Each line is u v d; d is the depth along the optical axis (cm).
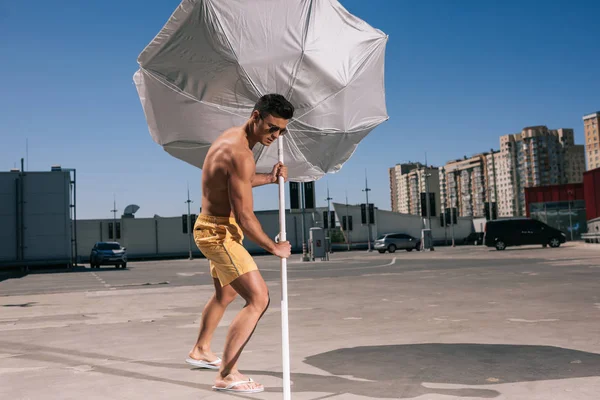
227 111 386
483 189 16825
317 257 2894
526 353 427
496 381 341
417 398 306
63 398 328
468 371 370
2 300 1115
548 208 4459
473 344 474
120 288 1375
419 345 477
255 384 335
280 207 334
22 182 2864
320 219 5397
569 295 862
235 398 319
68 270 2727
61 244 2892
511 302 799
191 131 401
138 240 5244
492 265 1756
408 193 17250
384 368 386
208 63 364
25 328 686
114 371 407
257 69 363
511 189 16125
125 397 326
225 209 347
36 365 441
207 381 367
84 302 1023
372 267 1981
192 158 429
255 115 331
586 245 3125
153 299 1041
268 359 434
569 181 15850
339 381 352
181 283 1490
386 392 321
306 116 397
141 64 373
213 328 415
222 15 349
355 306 821
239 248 347
